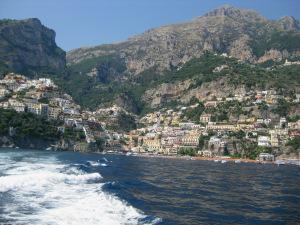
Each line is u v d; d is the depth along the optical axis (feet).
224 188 420.77
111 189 340.39
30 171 438.81
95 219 215.31
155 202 298.76
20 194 280.51
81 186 341.82
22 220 205.87
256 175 646.74
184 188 407.44
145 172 609.83
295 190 417.90
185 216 250.57
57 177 384.68
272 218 254.47
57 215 219.41
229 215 260.83
